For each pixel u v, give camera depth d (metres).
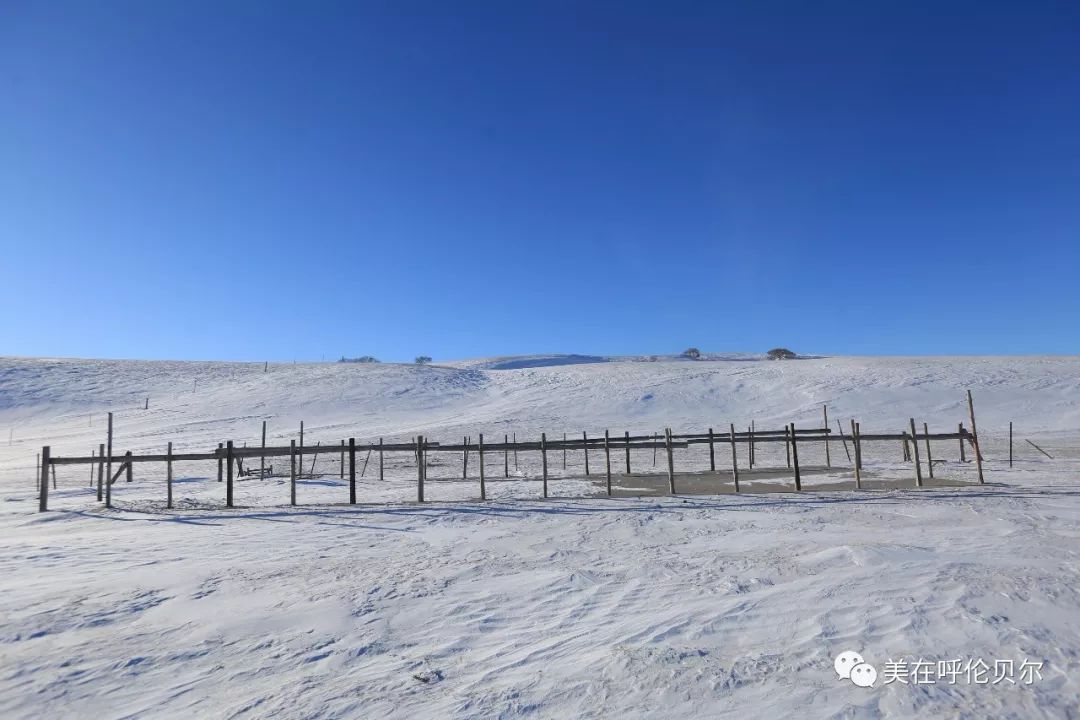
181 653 6.30
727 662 5.50
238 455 17.64
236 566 9.96
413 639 6.55
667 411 52.12
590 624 6.77
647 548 10.55
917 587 7.27
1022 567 8.02
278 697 5.26
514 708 4.87
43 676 5.80
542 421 48.75
